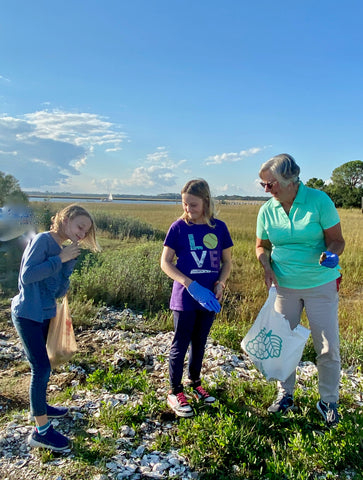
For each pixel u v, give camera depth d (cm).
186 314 323
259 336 347
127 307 705
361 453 293
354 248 1408
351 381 416
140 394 367
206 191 317
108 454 279
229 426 299
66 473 260
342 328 634
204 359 452
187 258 323
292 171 304
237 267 1084
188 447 289
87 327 573
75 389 375
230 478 265
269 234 339
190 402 345
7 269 871
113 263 857
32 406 276
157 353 470
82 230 285
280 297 345
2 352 469
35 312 276
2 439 290
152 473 264
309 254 321
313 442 299
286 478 265
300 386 397
